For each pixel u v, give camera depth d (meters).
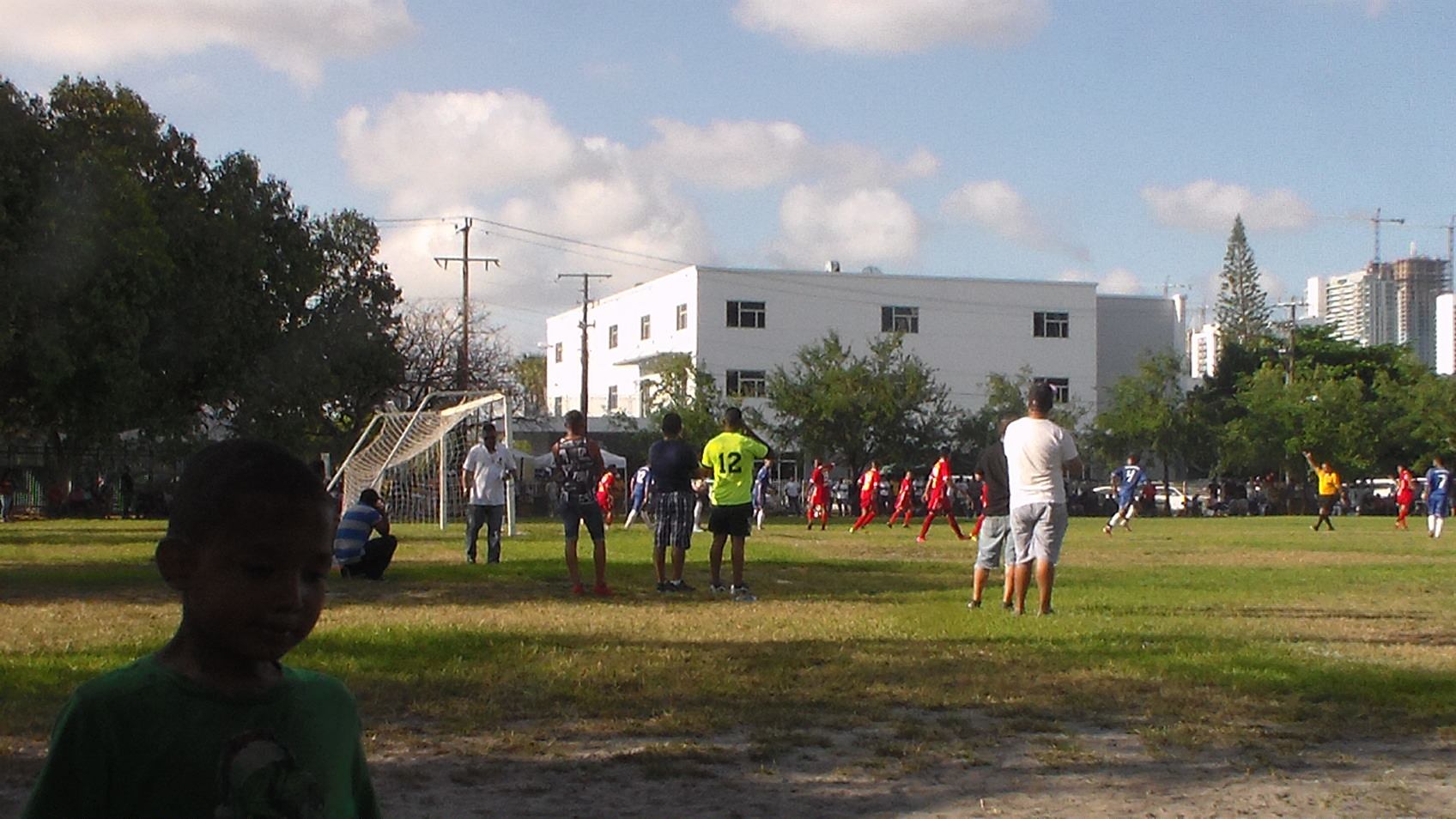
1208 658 10.95
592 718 8.66
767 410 74.38
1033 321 79.06
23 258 34.50
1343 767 7.65
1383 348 96.50
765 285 75.69
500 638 11.64
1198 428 72.81
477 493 21.33
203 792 2.35
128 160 39.81
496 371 65.75
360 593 16.48
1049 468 13.92
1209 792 7.12
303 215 49.72
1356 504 71.62
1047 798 6.96
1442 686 9.84
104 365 37.12
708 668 10.30
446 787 7.07
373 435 52.44
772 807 6.78
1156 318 87.38
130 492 51.06
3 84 34.34
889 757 7.76
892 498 59.06
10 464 55.31
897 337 66.75
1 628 12.52
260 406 46.38
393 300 55.19
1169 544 30.23
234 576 2.40
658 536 16.52
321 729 2.47
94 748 2.32
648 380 69.62
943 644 11.66
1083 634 12.36
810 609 14.64
